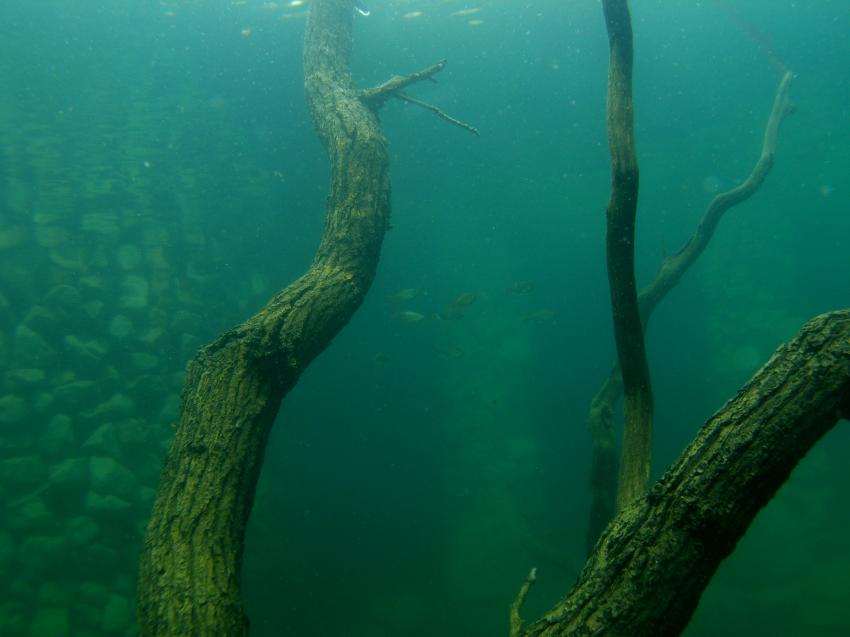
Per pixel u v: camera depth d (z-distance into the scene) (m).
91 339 10.85
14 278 10.48
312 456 14.64
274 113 14.99
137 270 11.95
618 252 2.68
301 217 15.37
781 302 18.16
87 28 12.89
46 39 12.42
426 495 15.62
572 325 20.56
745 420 1.71
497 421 17.66
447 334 19.39
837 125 20.73
